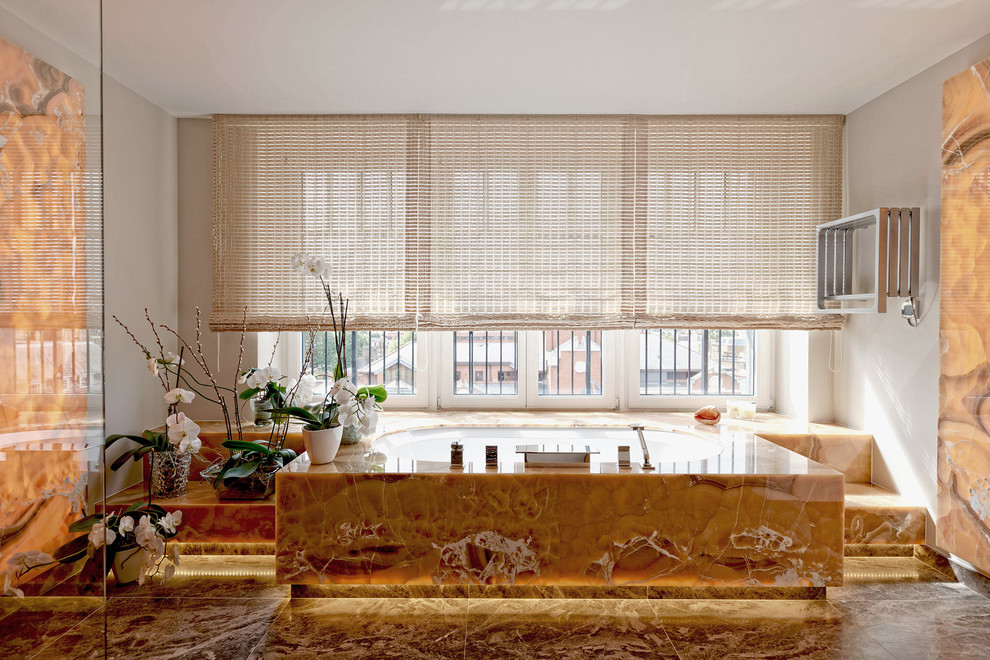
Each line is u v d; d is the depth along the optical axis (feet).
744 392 13.19
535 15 7.73
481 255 11.73
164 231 11.29
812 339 11.79
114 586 8.71
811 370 11.79
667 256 11.74
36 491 3.90
